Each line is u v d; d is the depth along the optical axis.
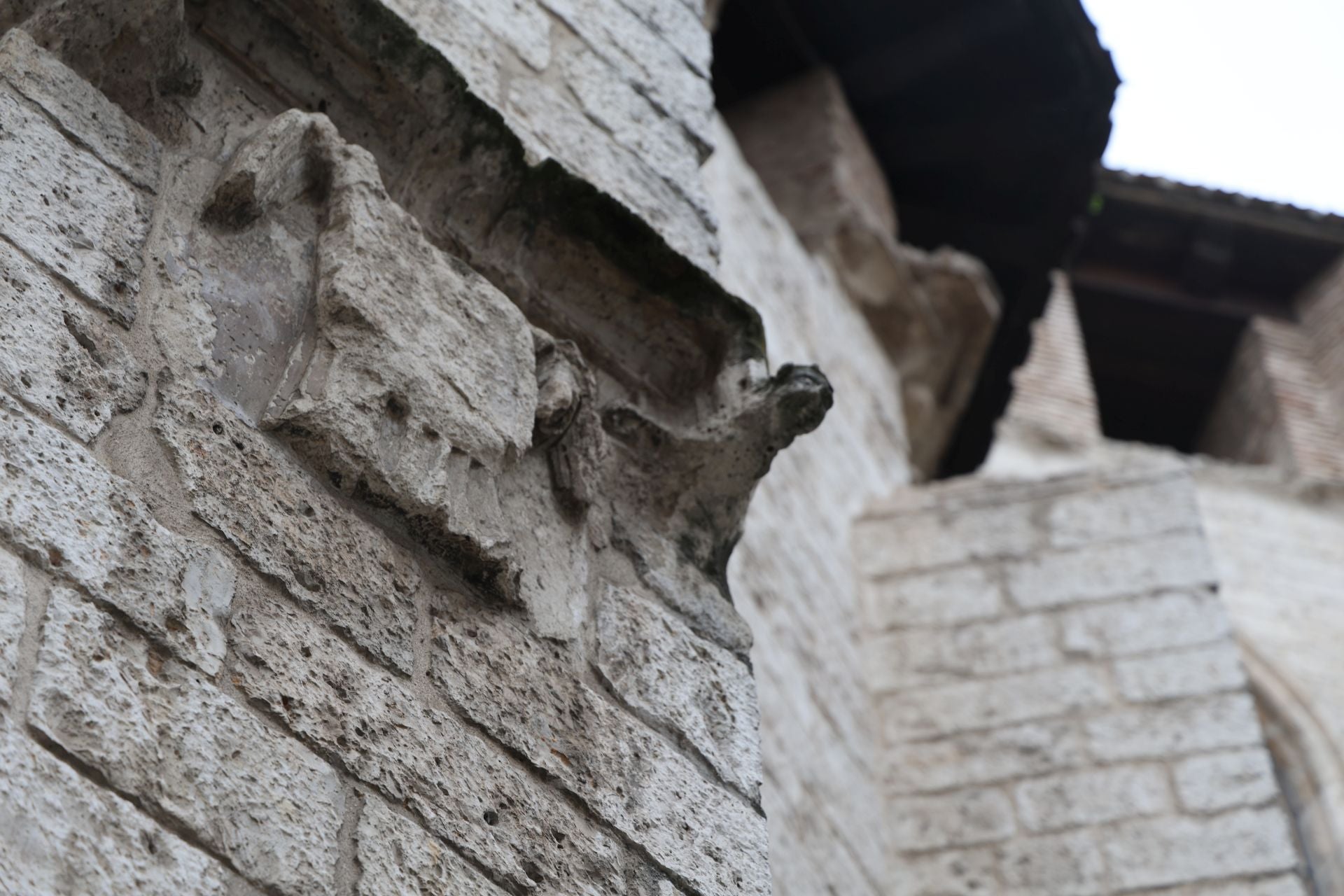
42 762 2.16
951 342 11.02
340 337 2.97
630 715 3.09
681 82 4.57
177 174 3.00
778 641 7.01
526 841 2.70
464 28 4.07
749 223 9.12
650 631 3.26
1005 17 10.88
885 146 11.73
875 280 10.62
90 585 2.37
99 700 2.28
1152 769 7.64
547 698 2.95
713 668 3.32
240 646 2.51
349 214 3.12
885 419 10.38
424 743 2.66
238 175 3.00
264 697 2.48
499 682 2.88
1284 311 20.03
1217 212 19.53
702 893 2.90
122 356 2.67
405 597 2.82
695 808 3.03
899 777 7.75
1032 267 11.83
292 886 2.33
